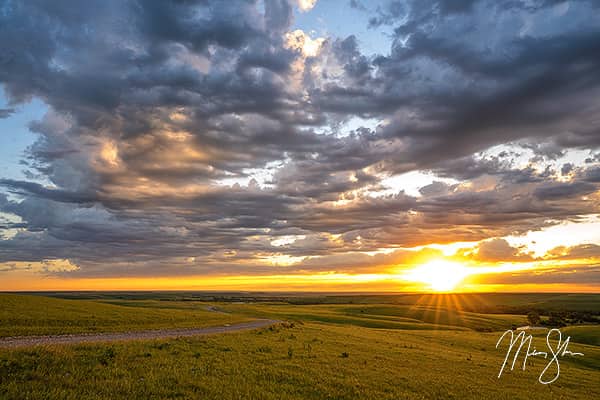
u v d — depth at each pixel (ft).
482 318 458.09
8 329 113.50
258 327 185.06
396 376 77.97
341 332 180.34
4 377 51.47
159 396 49.75
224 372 66.95
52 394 45.91
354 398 58.65
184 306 500.74
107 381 53.67
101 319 162.09
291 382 64.95
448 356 121.49
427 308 570.05
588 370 129.59
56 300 243.81
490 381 86.74
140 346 84.28
